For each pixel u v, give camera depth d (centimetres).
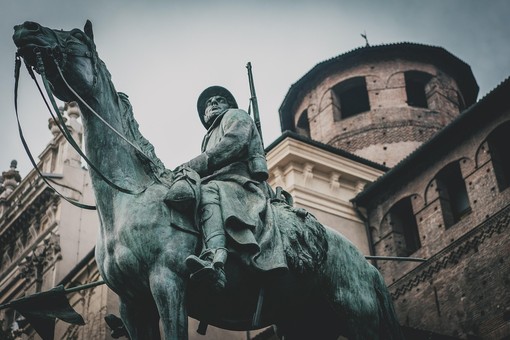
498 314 2320
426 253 2658
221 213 871
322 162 2867
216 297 867
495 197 2508
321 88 4009
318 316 980
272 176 2866
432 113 3847
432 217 2700
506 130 2583
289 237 909
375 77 3928
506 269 2362
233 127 944
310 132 3969
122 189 864
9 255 4031
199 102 1034
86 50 902
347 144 3741
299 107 4153
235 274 865
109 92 917
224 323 898
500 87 2525
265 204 908
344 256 971
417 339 2084
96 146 891
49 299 905
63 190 3769
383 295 991
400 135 3709
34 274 3681
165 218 855
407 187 2823
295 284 909
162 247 839
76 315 910
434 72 4012
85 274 3064
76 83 887
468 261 2492
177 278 830
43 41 862
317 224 952
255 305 895
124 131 912
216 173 930
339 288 951
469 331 2383
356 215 2898
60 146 4012
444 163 2719
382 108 3809
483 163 2592
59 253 3594
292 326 971
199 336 2678
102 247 871
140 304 862
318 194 2838
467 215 2614
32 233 3897
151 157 920
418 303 2591
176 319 810
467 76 4159
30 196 3919
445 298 2508
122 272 846
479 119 2639
